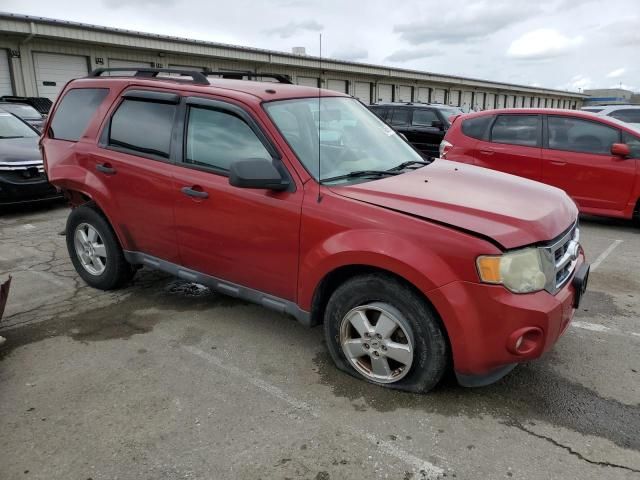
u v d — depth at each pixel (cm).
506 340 261
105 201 414
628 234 662
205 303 432
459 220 269
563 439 262
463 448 255
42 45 1783
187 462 245
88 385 310
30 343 364
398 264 270
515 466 242
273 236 321
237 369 329
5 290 362
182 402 293
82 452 253
